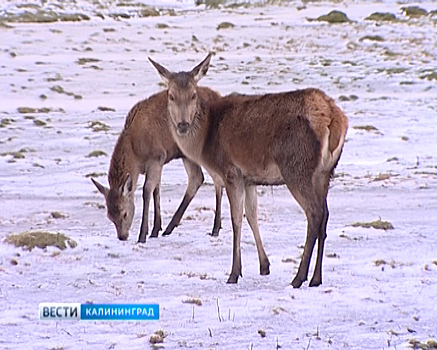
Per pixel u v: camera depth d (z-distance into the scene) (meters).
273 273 11.89
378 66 41.03
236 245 11.41
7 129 28.19
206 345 8.59
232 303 10.17
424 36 48.31
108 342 8.67
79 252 13.27
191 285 11.15
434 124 29.56
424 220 16.22
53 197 19.16
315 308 9.99
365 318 9.64
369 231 14.91
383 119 30.44
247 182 11.65
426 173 21.81
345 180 21.02
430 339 8.80
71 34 48.03
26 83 36.19
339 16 52.75
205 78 37.66
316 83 37.59
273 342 8.70
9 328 9.16
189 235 14.98
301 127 10.88
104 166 23.33
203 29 50.69
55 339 8.78
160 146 15.17
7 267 12.10
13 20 52.09
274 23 52.28
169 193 19.69
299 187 10.92
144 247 13.88
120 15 56.91
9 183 20.84
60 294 10.61
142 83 37.25
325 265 12.33
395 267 12.16
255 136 11.30
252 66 40.72
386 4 58.88
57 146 25.98
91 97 34.72
